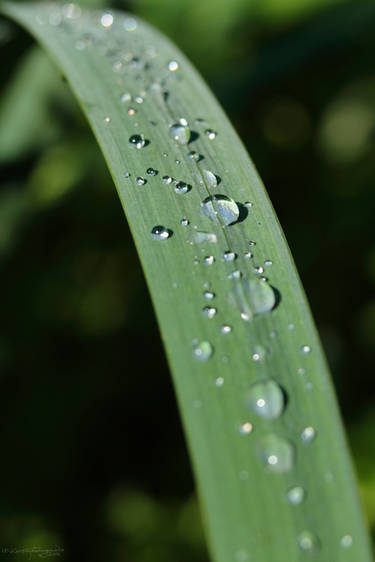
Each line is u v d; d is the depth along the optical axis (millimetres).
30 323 396
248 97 376
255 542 193
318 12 387
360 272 417
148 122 236
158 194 221
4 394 387
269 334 205
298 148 451
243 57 418
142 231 216
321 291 424
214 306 208
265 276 212
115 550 382
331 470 197
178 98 243
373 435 368
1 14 284
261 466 197
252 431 199
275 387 202
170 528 391
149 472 416
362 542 193
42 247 399
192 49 414
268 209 220
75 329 417
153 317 433
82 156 403
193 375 202
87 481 399
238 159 228
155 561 379
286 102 450
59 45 260
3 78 298
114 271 439
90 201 414
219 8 402
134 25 278
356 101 452
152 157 228
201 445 198
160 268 212
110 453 412
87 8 313
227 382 202
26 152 317
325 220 426
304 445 198
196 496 406
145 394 428
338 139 460
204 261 213
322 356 203
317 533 193
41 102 317
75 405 399
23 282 394
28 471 379
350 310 424
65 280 413
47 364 404
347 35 350
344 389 408
